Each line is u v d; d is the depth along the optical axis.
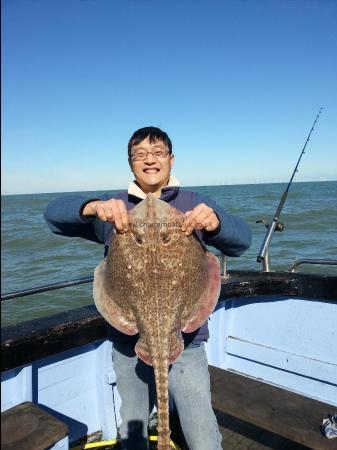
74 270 8.73
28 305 6.36
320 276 1.99
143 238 1.07
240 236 1.27
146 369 1.38
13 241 13.14
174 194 1.38
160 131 1.37
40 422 1.38
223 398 1.58
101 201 1.25
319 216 15.32
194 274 1.12
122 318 1.16
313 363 2.03
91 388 1.89
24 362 1.48
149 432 1.88
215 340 2.25
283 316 2.15
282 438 1.82
